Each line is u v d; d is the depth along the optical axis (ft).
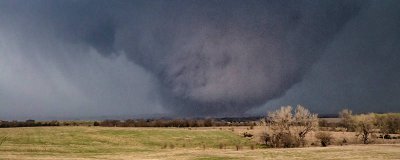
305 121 297.53
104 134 319.27
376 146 242.17
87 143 272.10
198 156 186.19
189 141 313.12
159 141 305.73
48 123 440.86
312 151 207.82
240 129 424.87
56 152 213.66
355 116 353.51
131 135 324.39
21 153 194.18
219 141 318.04
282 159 173.06
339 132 367.45
